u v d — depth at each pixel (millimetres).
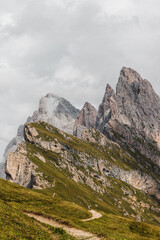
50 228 46125
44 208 78188
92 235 55594
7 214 40062
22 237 31797
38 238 34531
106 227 72750
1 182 110750
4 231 30922
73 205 101125
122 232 70875
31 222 43250
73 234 52125
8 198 81500
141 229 83875
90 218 86250
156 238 74750
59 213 78438
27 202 83062
